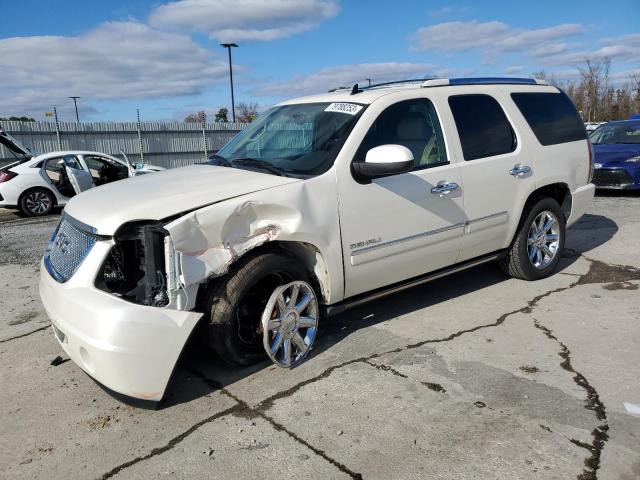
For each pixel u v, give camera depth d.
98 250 3.20
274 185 3.56
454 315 4.69
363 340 4.21
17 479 2.74
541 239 5.46
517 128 5.07
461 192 4.52
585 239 7.33
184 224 3.12
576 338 4.15
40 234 9.66
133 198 3.42
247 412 3.26
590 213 9.19
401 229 4.14
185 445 2.96
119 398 3.38
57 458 2.90
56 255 3.57
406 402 3.31
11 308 5.34
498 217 4.88
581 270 5.88
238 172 3.95
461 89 4.77
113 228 3.14
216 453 2.88
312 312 3.84
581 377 3.55
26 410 3.38
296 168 3.87
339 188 3.78
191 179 3.81
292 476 2.68
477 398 3.33
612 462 2.70
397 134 4.20
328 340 4.23
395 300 5.09
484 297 5.11
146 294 3.11
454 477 2.64
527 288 5.33
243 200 3.35
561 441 2.89
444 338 4.22
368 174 3.79
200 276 3.18
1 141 12.59
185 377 3.70
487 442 2.90
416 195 4.19
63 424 3.21
